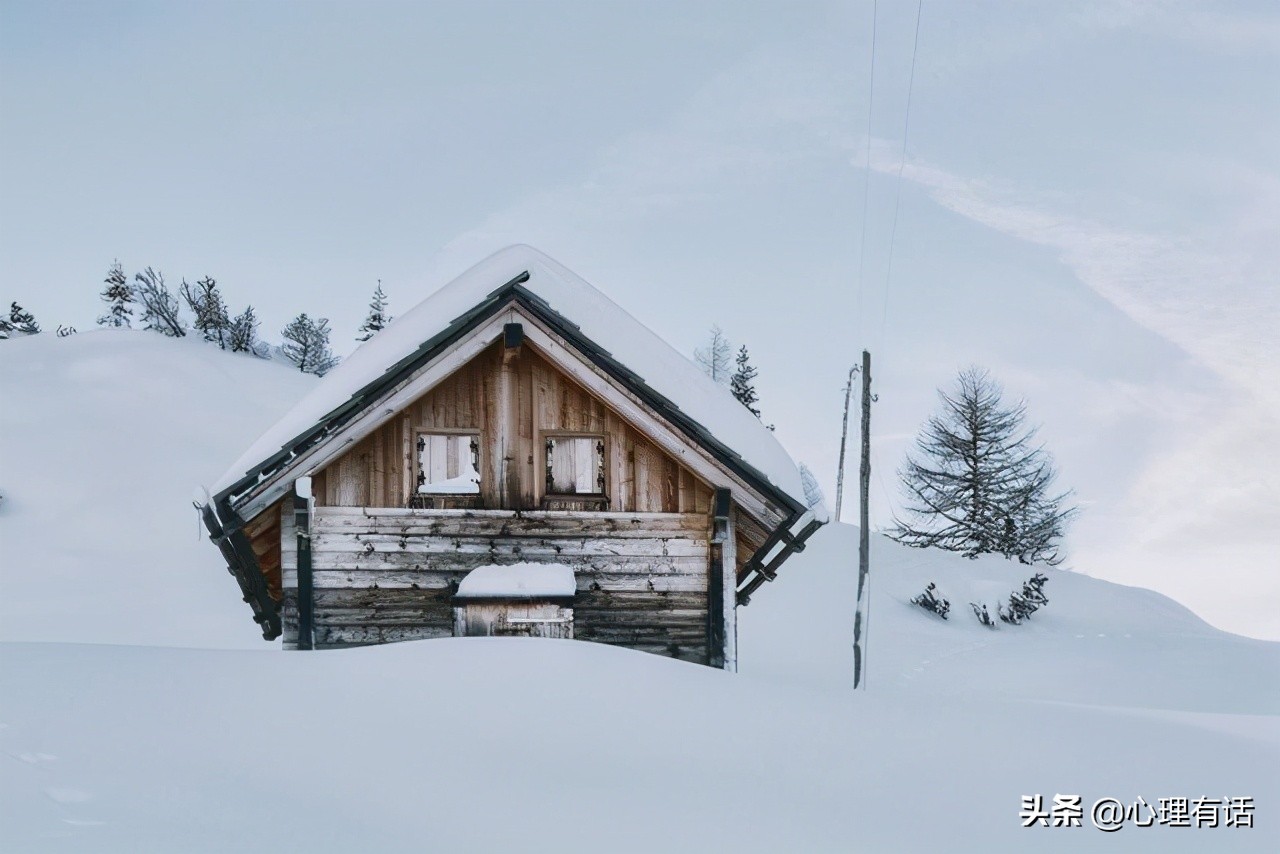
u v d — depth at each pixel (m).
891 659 25.91
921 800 5.87
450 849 4.53
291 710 6.44
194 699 6.41
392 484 12.00
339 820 4.71
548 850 4.65
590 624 11.98
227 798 4.81
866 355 19.48
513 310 11.84
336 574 11.75
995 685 23.19
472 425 12.19
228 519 11.21
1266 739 7.65
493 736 6.41
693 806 5.47
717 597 12.11
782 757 6.48
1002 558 38.66
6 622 24.48
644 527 12.21
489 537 12.03
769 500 12.02
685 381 12.63
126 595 27.17
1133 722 7.99
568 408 12.30
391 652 8.06
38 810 4.38
